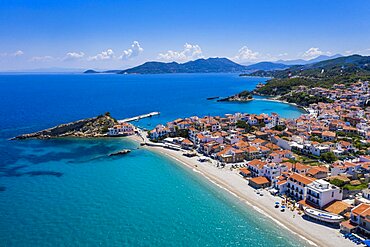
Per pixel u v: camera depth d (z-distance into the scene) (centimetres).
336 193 8831
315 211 8450
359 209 7769
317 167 11412
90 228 7931
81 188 10581
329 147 14275
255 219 8431
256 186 10606
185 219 8438
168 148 16088
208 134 16500
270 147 14762
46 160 13900
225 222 8288
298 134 17925
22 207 9069
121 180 11388
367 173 11219
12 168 12706
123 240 7425
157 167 12938
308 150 14450
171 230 7888
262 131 18188
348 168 11431
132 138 18450
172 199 9719
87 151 15550
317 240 7369
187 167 12925
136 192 10256
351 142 15850
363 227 7500
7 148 15962
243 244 7294
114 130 19025
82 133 19162
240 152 13675
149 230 7875
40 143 17175
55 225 8062
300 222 8200
